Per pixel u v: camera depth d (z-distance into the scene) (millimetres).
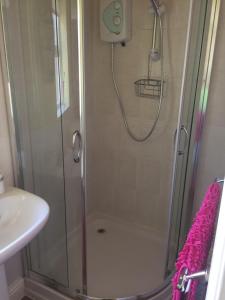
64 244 1754
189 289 652
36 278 1760
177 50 1824
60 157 1666
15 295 1727
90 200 2488
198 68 1573
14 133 1525
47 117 1595
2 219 1288
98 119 2307
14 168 1583
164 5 1775
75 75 1487
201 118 1743
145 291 1749
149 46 1917
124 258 2074
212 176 1887
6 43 1398
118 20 1868
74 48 1441
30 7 1414
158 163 2139
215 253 472
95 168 2453
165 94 1956
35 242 1764
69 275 1724
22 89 1517
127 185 2342
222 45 1620
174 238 1801
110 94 2184
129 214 2412
